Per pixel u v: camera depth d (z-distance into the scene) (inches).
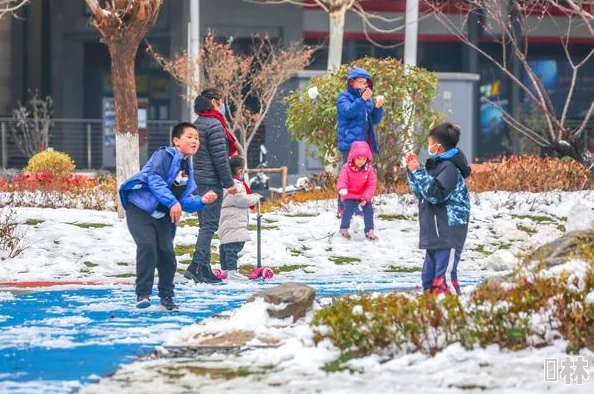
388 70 1489.9
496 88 2861.7
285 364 565.3
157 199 773.3
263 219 1330.0
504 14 1879.9
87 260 1119.6
